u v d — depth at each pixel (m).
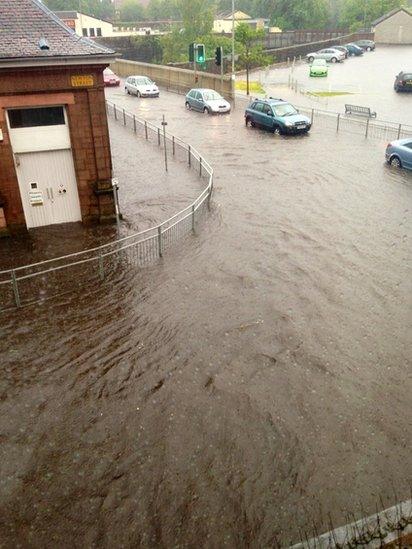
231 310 10.98
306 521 6.52
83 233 14.66
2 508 6.70
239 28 38.59
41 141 14.05
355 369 9.26
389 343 9.99
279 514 6.61
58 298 11.45
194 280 12.20
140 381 8.92
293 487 6.99
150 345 9.87
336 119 29.97
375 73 50.44
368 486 7.02
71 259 13.15
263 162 21.97
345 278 12.37
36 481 7.07
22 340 10.04
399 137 24.97
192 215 14.49
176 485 7.01
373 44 67.44
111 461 7.38
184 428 7.94
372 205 17.06
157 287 11.89
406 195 18.02
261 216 16.06
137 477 7.13
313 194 18.11
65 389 8.74
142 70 48.72
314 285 12.02
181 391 8.69
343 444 7.68
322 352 9.69
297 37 79.19
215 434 7.83
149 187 18.58
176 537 6.35
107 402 8.46
